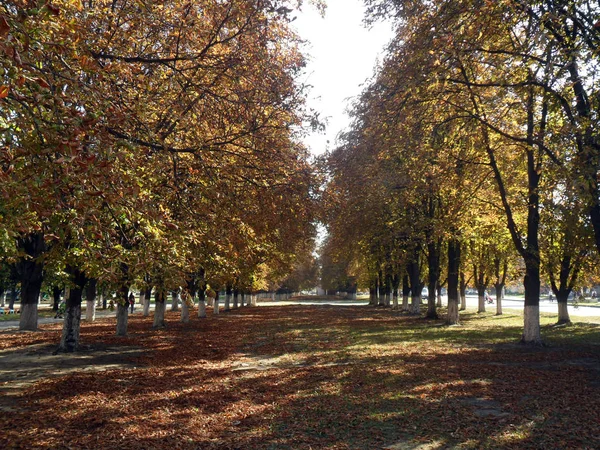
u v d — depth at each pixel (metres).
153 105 10.23
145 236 7.71
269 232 13.59
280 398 9.87
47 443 7.06
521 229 24.09
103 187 6.03
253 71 10.92
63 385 11.26
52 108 5.62
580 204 13.03
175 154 10.02
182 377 12.32
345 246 30.41
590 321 31.70
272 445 7.05
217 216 9.82
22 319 25.88
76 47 6.77
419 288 40.94
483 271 42.00
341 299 95.62
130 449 6.81
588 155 12.12
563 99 13.29
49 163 5.66
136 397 10.02
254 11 10.30
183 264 8.95
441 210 27.73
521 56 12.88
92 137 5.99
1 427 7.89
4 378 12.38
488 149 18.28
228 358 15.79
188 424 8.05
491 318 35.31
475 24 12.32
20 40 5.61
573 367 13.35
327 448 6.91
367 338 21.23
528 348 17.50
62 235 6.81
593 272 27.45
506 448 6.85
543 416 8.38
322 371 12.94
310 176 12.88
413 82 13.15
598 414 8.44
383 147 16.67
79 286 17.38
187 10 10.12
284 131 12.79
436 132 15.32
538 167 16.58
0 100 5.23
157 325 27.89
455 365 13.69
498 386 10.79
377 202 24.83
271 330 26.03
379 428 7.83
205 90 9.80
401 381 11.42
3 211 6.30
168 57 10.29
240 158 11.59
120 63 8.20
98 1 9.49
